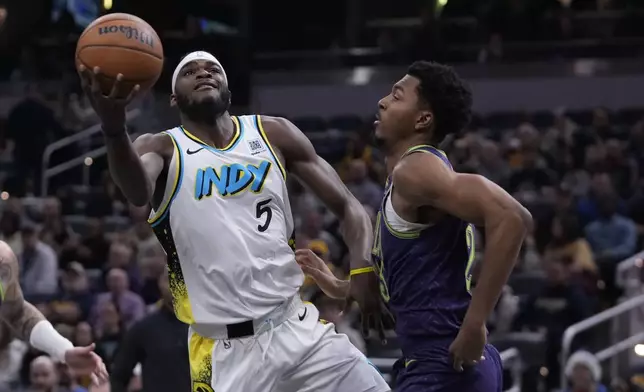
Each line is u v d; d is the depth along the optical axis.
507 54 18.00
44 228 12.65
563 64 17.73
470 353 3.84
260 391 4.41
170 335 6.17
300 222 12.13
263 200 4.43
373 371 4.63
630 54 17.80
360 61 18.45
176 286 4.47
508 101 17.64
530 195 13.04
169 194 4.37
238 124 4.55
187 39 16.73
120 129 3.89
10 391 8.58
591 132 15.44
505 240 3.75
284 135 4.59
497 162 13.78
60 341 4.49
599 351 10.25
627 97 17.34
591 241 12.22
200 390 4.48
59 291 10.91
